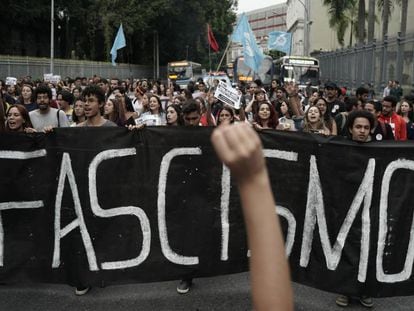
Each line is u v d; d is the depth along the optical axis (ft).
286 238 14.25
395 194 13.78
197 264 14.37
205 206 14.34
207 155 14.26
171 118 21.39
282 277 3.01
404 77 52.08
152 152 14.24
